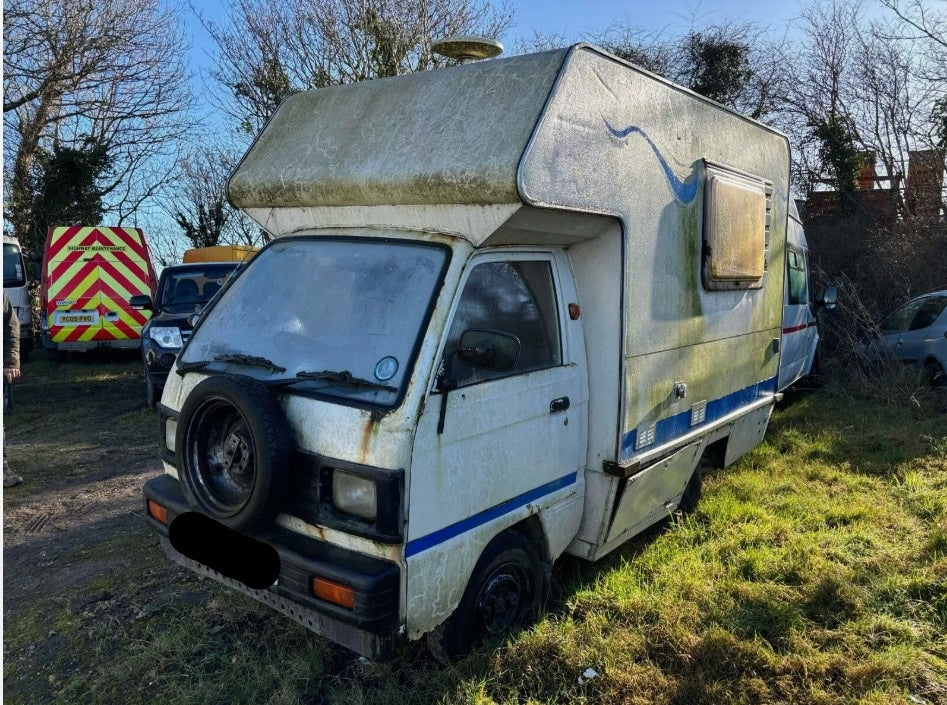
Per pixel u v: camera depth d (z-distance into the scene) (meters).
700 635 3.59
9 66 16.84
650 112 3.95
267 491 2.86
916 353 9.15
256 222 4.02
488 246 3.29
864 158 15.33
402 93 3.53
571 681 3.27
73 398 10.31
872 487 5.68
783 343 7.47
